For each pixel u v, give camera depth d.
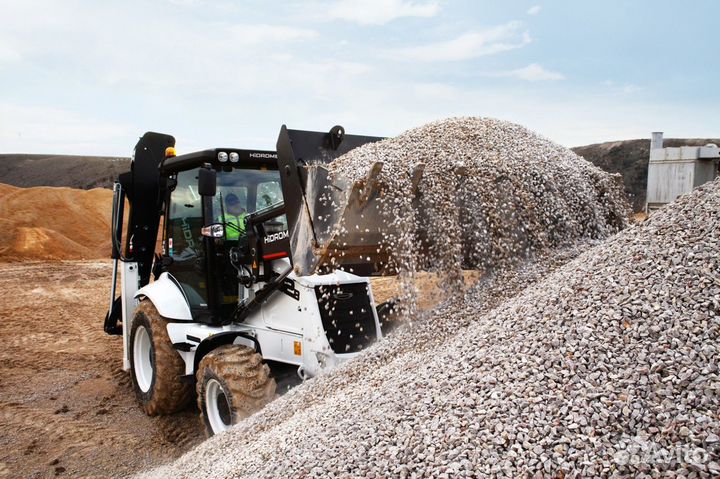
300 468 2.67
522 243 4.20
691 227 3.06
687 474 1.93
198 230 5.28
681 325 2.49
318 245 3.95
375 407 2.96
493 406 2.48
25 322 10.04
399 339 4.10
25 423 5.55
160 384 5.41
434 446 2.39
